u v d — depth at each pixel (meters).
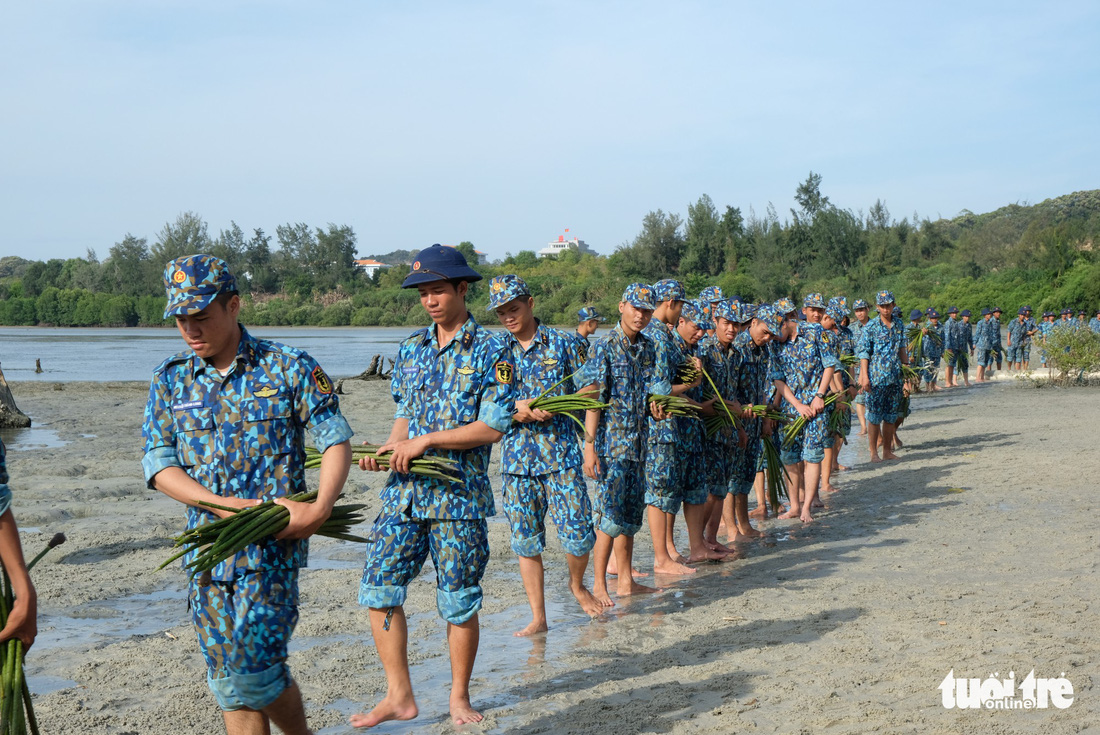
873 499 9.55
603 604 6.11
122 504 9.63
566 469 5.57
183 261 3.15
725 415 7.33
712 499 7.63
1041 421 14.95
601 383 6.02
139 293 123.88
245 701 3.18
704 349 7.36
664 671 4.77
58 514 9.09
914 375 12.55
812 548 7.55
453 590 4.12
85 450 13.77
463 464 4.12
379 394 24.42
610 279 88.62
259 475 3.21
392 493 4.15
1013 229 80.38
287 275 126.81
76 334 87.44
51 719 4.23
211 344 3.17
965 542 7.38
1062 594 5.79
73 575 6.95
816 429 8.76
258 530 3.03
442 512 4.07
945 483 10.05
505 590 6.55
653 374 6.66
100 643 5.39
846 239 81.44
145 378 31.36
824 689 4.37
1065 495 9.02
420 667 4.97
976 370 28.25
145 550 7.72
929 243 84.88
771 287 78.12
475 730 4.09
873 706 4.11
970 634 5.06
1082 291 47.62
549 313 86.81
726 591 6.34
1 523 2.96
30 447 14.23
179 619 5.91
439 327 4.30
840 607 5.75
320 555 7.68
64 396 23.84
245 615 3.10
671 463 6.90
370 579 4.15
